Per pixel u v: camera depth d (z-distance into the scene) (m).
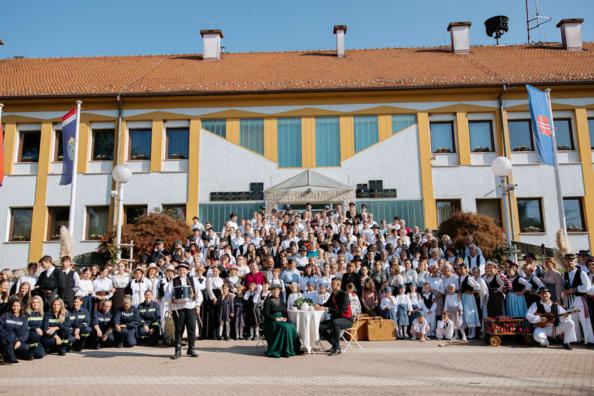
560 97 23.50
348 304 10.70
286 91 23.66
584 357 9.58
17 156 24.20
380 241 15.48
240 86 24.06
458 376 7.80
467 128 23.64
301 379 7.68
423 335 12.32
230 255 15.12
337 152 23.73
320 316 10.40
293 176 23.50
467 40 28.23
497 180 23.23
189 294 10.06
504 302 12.18
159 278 12.68
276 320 10.22
